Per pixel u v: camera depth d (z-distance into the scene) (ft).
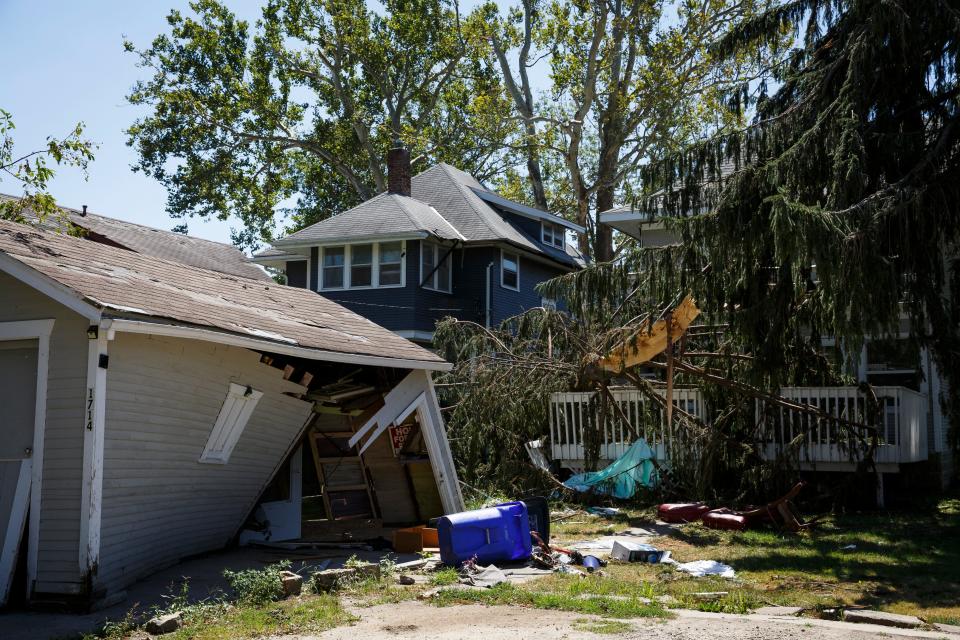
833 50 41.91
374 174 125.80
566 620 22.98
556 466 57.06
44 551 26.48
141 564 31.24
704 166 44.42
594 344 52.06
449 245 89.30
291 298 43.83
